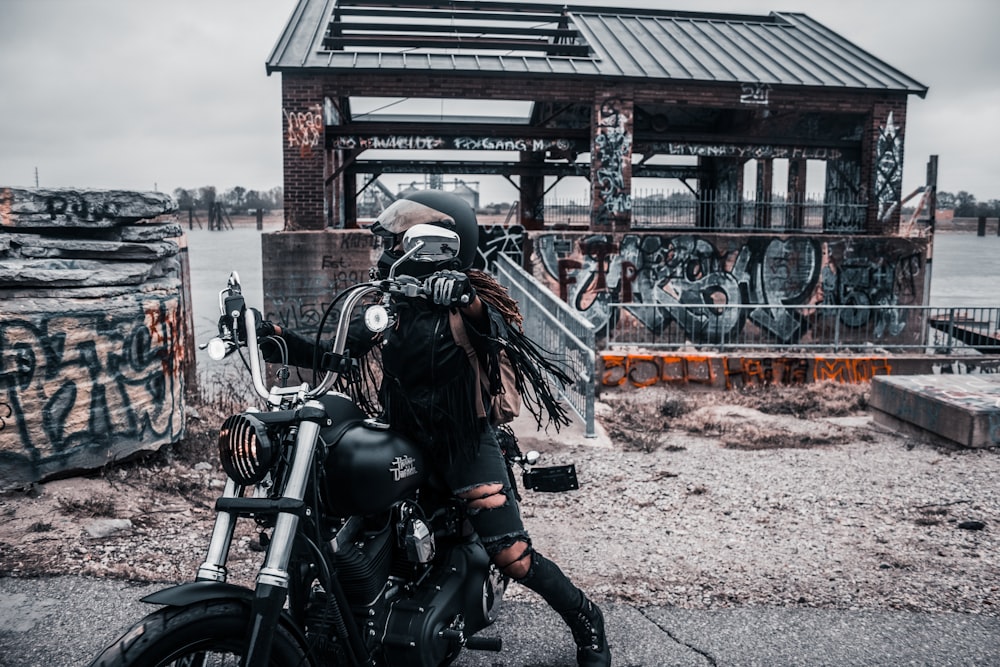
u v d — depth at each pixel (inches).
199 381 349.1
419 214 112.9
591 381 329.1
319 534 94.8
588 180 880.3
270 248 565.3
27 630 141.3
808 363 514.0
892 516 229.0
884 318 714.8
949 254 3641.7
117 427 218.2
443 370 107.5
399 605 108.7
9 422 195.8
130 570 166.2
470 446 112.3
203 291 1457.9
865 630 154.7
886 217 741.9
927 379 358.9
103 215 222.4
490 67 668.7
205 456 252.1
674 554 197.0
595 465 284.8
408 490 107.3
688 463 289.7
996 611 164.6
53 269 203.6
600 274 681.6
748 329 699.4
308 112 641.0
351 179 882.8
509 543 117.8
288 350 110.0
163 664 80.7
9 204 206.4
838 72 750.5
